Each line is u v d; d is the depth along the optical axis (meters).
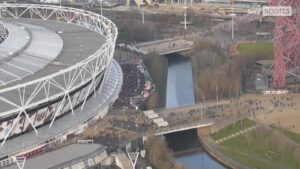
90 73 193.88
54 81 172.00
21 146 167.88
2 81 175.62
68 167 167.38
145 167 173.62
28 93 174.38
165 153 188.75
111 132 196.75
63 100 178.50
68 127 183.62
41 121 181.00
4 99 159.00
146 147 189.38
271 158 193.62
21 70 186.38
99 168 173.00
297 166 186.38
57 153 174.88
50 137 175.62
